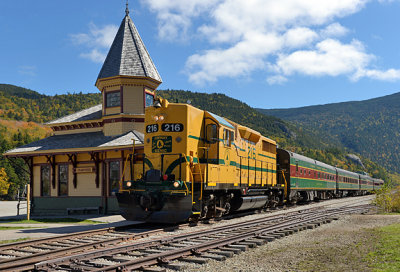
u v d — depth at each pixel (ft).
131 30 83.87
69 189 76.59
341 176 138.00
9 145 310.86
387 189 73.36
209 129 46.65
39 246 30.55
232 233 37.24
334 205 89.25
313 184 97.60
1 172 264.72
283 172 76.89
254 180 59.98
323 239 34.94
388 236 34.63
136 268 22.33
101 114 83.20
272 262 24.95
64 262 23.90
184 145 42.60
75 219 59.93
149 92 79.25
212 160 45.98
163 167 43.11
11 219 64.49
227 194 51.03
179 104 43.68
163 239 31.50
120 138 70.85
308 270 22.75
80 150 70.03
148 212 41.24
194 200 41.09
